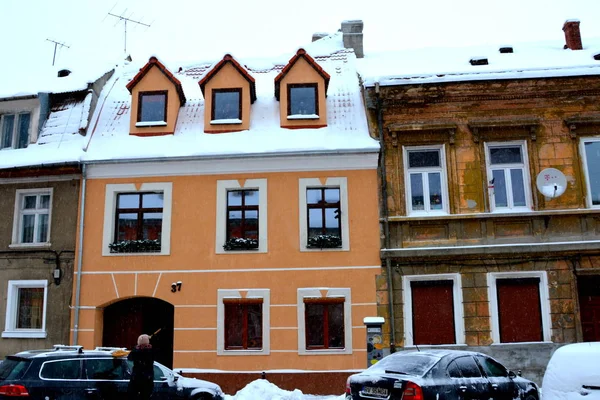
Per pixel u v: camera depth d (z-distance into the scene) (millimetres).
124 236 17453
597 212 16359
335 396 14812
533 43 20844
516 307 16109
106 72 20484
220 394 12070
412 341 15953
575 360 9312
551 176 16359
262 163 17188
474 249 16141
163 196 17438
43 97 18891
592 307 16250
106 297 16859
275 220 16875
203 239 16953
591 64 17344
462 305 16062
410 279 16328
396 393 9406
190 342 16391
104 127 18766
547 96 17219
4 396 9789
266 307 16391
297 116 17922
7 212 17891
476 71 17203
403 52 21281
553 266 16141
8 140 19031
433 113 17344
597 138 17031
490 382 10430
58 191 17719
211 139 17797
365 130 17531
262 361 16094
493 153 17219
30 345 16938
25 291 17609
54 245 17359
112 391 10664
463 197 16797
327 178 17016
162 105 18672
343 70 20203
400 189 16891
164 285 16781
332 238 16562
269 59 21797
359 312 16141
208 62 22375
